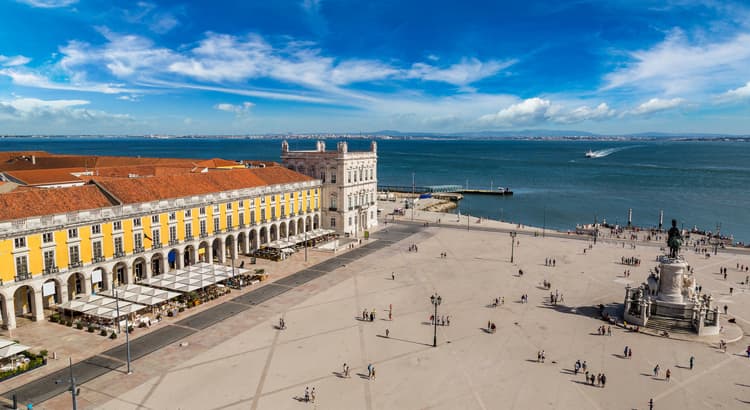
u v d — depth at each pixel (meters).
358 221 118.00
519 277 81.69
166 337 55.88
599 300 70.56
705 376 48.50
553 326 60.78
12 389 44.03
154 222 73.50
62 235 61.19
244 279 76.44
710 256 98.06
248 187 92.88
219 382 45.88
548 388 45.81
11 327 56.88
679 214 163.88
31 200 61.34
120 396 43.16
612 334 58.47
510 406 42.72
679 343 56.12
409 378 47.25
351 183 113.75
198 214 81.12
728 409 42.72
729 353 53.75
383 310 65.31
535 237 115.56
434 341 54.31
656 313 61.66
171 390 44.31
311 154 114.31
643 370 49.62
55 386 44.69
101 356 50.88
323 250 98.44
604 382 46.41
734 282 80.25
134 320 59.69
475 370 49.09
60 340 54.50
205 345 53.88
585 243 109.56
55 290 62.34
